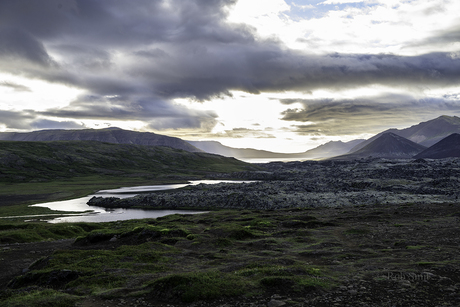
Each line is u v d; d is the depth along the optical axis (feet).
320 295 57.82
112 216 357.00
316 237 138.31
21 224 218.38
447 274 66.95
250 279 68.69
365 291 58.95
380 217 199.62
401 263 79.97
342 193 443.73
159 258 101.60
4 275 100.37
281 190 500.33
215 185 644.69
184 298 58.13
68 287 73.10
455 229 134.21
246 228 164.04
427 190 425.28
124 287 68.59
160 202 452.35
